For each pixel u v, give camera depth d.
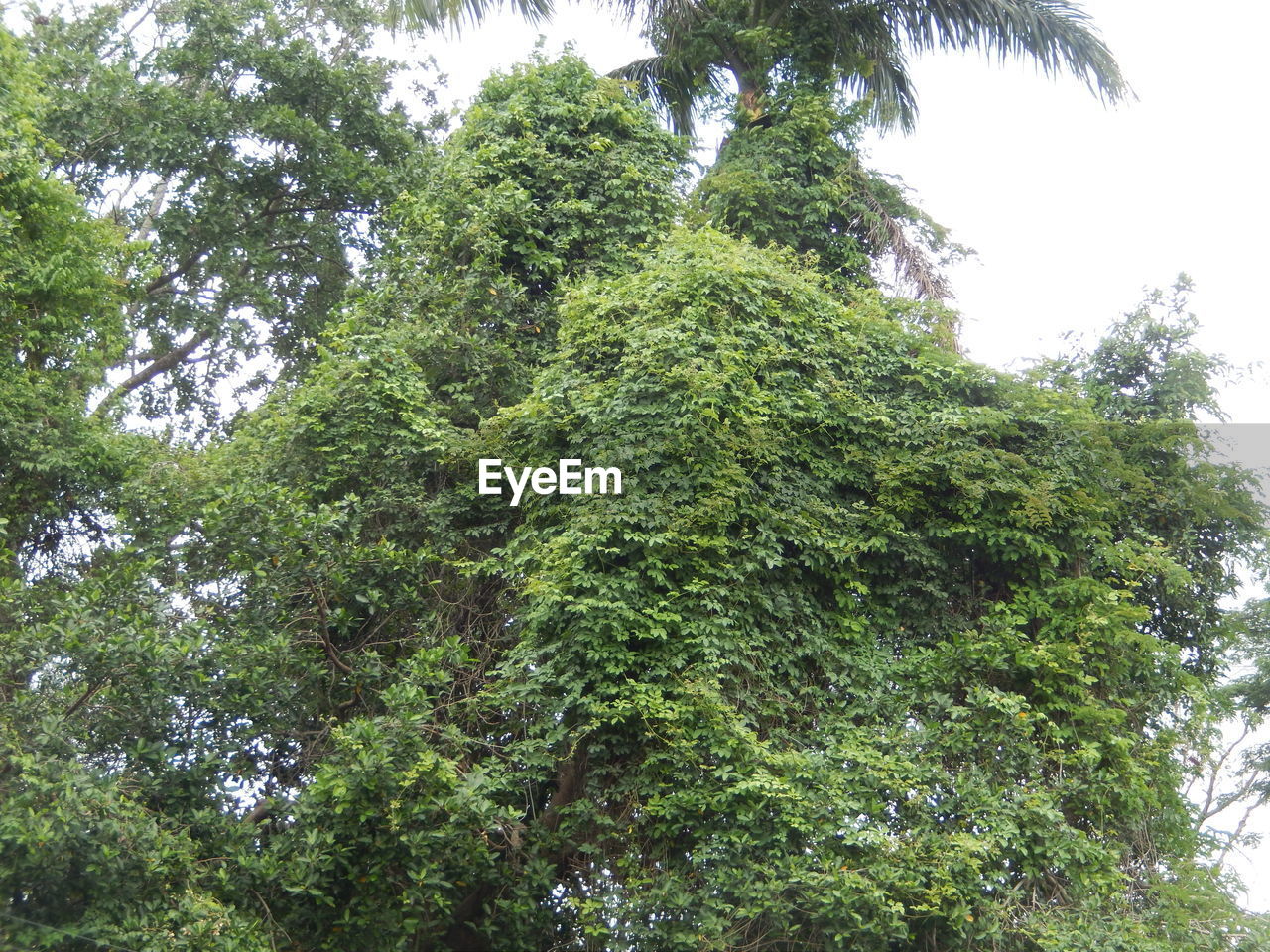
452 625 14.77
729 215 19.62
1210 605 16.50
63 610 11.39
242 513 13.14
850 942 11.71
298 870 11.43
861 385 15.80
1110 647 14.11
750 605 13.68
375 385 15.41
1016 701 12.89
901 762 12.55
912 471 14.77
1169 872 13.34
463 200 17.69
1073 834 12.41
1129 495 16.02
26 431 15.77
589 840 13.06
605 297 15.26
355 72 22.72
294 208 22.72
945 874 11.68
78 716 11.29
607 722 12.96
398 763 11.73
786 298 15.77
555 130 18.64
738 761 12.56
